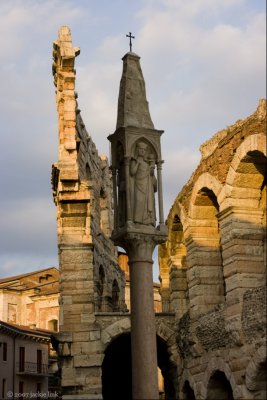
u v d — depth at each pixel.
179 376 38.59
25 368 73.94
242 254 31.22
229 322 30.92
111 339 37.34
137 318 22.42
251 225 31.72
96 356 36.94
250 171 31.59
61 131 40.28
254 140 30.06
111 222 51.34
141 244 23.00
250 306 29.73
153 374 21.92
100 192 50.47
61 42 41.69
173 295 40.94
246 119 31.19
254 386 29.17
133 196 23.39
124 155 23.64
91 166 45.41
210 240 36.59
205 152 35.84
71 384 36.41
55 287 92.00
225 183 32.47
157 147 24.11
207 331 33.50
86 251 38.84
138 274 22.81
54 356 82.19
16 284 92.75
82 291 38.09
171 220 41.28
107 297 45.56
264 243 31.66
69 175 39.03
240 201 31.91
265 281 31.12
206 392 34.03
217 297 35.69
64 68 41.25
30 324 87.94
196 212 36.72
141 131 23.92
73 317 37.56
